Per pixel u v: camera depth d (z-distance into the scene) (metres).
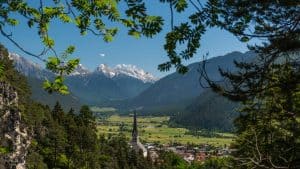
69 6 11.10
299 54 15.35
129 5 10.55
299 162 17.55
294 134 22.30
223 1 13.52
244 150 26.83
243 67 15.62
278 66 16.00
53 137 143.50
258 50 15.63
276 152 21.92
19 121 108.06
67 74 11.55
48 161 139.25
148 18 10.70
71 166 141.62
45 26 10.99
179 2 10.39
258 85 14.75
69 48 11.50
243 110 22.12
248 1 14.21
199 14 11.16
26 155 116.62
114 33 11.82
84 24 11.39
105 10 11.20
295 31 14.32
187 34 11.14
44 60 11.30
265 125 22.28
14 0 10.66
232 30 13.64
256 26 15.31
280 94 19.30
